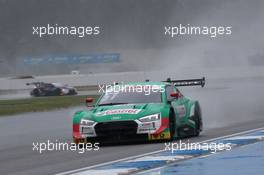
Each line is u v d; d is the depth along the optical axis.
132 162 28.86
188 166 26.41
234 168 25.05
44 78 173.62
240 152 30.64
